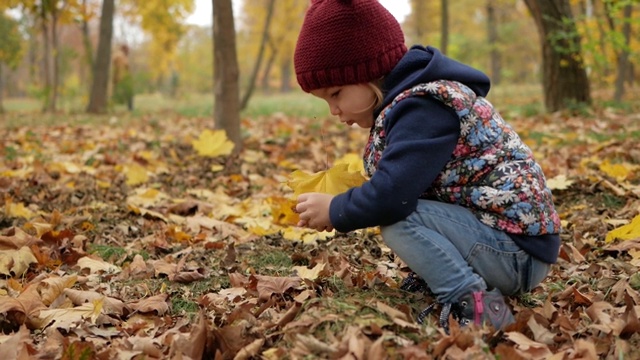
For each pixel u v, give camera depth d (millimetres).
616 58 12484
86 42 16781
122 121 11453
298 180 2496
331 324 2070
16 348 2131
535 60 35406
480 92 2299
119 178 5633
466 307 2168
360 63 2236
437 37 26109
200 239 3791
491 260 2189
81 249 3471
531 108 10531
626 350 2104
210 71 43875
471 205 2203
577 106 9430
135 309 2686
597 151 5875
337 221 2184
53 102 15445
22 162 6379
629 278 2758
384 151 2152
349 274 2812
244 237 3764
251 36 39531
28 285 2824
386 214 2123
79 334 2395
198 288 2973
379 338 1944
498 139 2207
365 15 2225
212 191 5312
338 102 2344
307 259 3299
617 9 9156
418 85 2184
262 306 2504
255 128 9586
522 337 2113
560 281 2854
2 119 12477
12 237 3336
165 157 6758
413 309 2344
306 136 8320
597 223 3715
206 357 2162
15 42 21031
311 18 2289
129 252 3566
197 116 12695
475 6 32219
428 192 2273
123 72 16203
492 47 26469
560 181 4422
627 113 9516
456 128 2148
